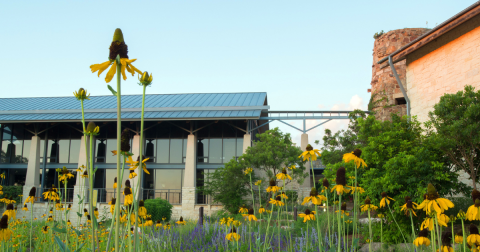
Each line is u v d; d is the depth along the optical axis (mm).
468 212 3529
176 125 24891
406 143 10539
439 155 10656
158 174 25781
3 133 27219
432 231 3637
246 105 25812
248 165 20469
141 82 2475
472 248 3695
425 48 15500
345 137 20812
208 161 25391
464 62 13398
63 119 24438
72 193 25672
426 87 15367
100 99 31500
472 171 10445
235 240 6492
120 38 2184
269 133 21672
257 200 20891
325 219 10031
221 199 21219
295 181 23359
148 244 6594
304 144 25562
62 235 6051
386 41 25281
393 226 9750
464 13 12586
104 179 25594
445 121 10844
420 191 9203
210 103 27328
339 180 3656
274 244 7953
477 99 10594
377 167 10789
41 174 26391
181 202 25000
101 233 7953
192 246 8586
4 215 3941
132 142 26234
